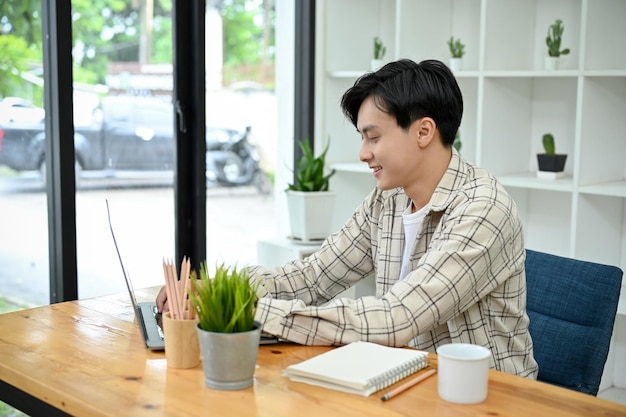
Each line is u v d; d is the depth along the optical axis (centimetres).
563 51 315
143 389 138
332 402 132
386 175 173
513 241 171
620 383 329
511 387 140
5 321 182
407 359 147
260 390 138
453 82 171
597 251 311
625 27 313
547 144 320
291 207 338
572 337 200
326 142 376
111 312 190
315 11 372
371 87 170
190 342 148
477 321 172
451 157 177
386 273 189
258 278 190
